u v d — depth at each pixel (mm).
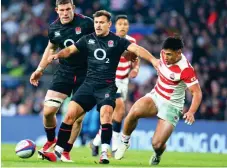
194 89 28562
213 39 69250
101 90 28109
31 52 69188
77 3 71562
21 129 53531
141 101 29656
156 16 71812
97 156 36188
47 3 74500
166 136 29406
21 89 59312
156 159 30109
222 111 59188
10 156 32500
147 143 51469
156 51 66312
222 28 70688
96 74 28188
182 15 71812
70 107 28281
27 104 58719
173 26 69500
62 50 28672
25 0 75375
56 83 30328
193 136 51844
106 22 28109
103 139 27688
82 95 28234
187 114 28000
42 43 69625
